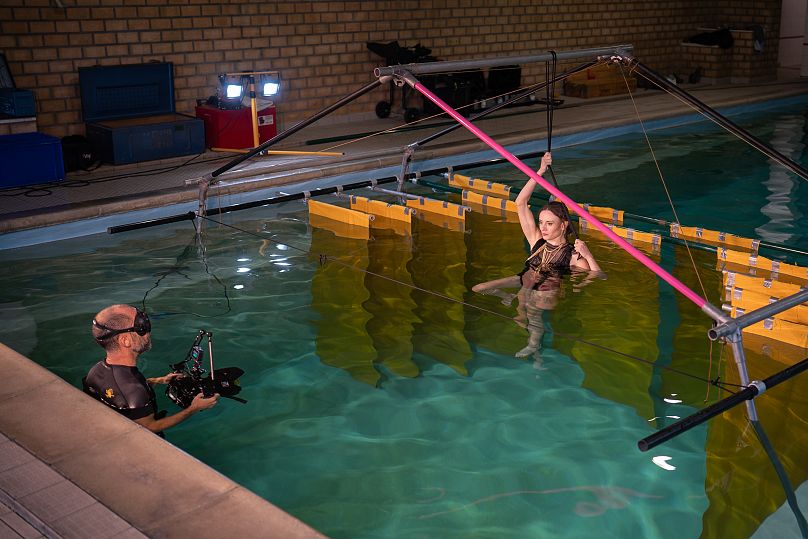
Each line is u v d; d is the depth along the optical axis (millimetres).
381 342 5352
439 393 4703
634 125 12844
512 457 4074
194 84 11273
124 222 8203
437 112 13133
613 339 5312
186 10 10961
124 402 4152
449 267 6719
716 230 7805
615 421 4387
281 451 4148
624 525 3547
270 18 11797
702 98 14734
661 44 17078
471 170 10500
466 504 3705
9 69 9617
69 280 6590
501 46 14664
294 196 8805
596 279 6316
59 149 8945
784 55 18875
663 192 9219
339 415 4484
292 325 5633
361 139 11453
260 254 7176
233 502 3141
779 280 6215
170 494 3191
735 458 4043
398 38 13297
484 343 5305
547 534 3492
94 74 10164
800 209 8484
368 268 6742
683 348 5172
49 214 7723
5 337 5461
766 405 4516
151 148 9977
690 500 3721
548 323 5578
